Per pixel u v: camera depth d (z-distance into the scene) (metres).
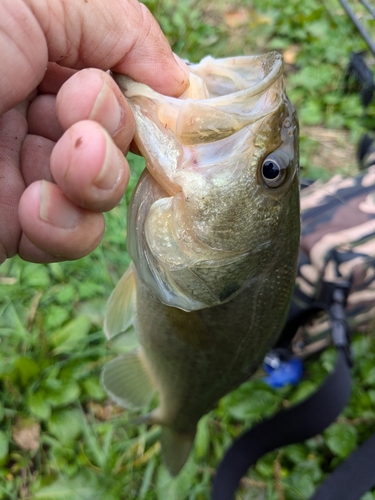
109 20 0.10
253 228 0.11
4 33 0.10
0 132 0.12
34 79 0.10
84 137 0.08
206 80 0.11
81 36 0.10
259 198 0.11
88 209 0.10
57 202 0.09
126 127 0.09
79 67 0.11
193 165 0.10
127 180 0.09
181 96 0.11
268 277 0.12
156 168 0.10
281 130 0.10
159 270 0.11
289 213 0.12
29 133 0.13
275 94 0.10
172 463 0.18
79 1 0.10
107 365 0.17
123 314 0.15
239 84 0.11
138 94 0.10
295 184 0.11
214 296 0.12
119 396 0.17
